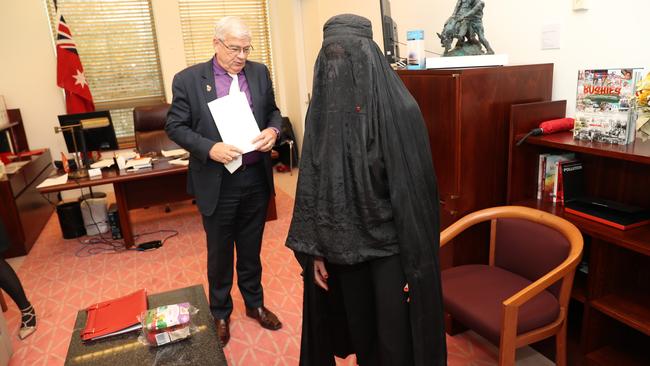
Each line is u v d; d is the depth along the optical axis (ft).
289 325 7.54
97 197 13.66
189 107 6.23
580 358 5.93
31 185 12.66
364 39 3.88
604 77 5.40
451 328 6.91
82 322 5.50
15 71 15.01
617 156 4.94
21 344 7.43
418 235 3.97
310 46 16.56
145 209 14.46
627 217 5.30
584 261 6.36
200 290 6.23
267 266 9.78
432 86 6.33
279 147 18.49
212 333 5.24
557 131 6.22
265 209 6.97
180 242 11.60
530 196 6.59
